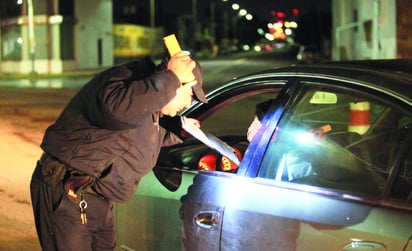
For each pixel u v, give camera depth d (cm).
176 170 316
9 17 3944
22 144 970
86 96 262
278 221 256
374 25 2488
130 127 258
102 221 282
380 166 253
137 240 331
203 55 7106
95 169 265
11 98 1814
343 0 3412
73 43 3978
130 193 278
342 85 267
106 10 4278
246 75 326
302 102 283
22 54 3875
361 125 269
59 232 277
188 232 296
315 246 242
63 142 265
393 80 254
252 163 282
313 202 251
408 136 242
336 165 269
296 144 282
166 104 254
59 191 270
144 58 276
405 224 221
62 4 3878
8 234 525
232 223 274
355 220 235
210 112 351
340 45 3534
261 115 328
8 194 655
